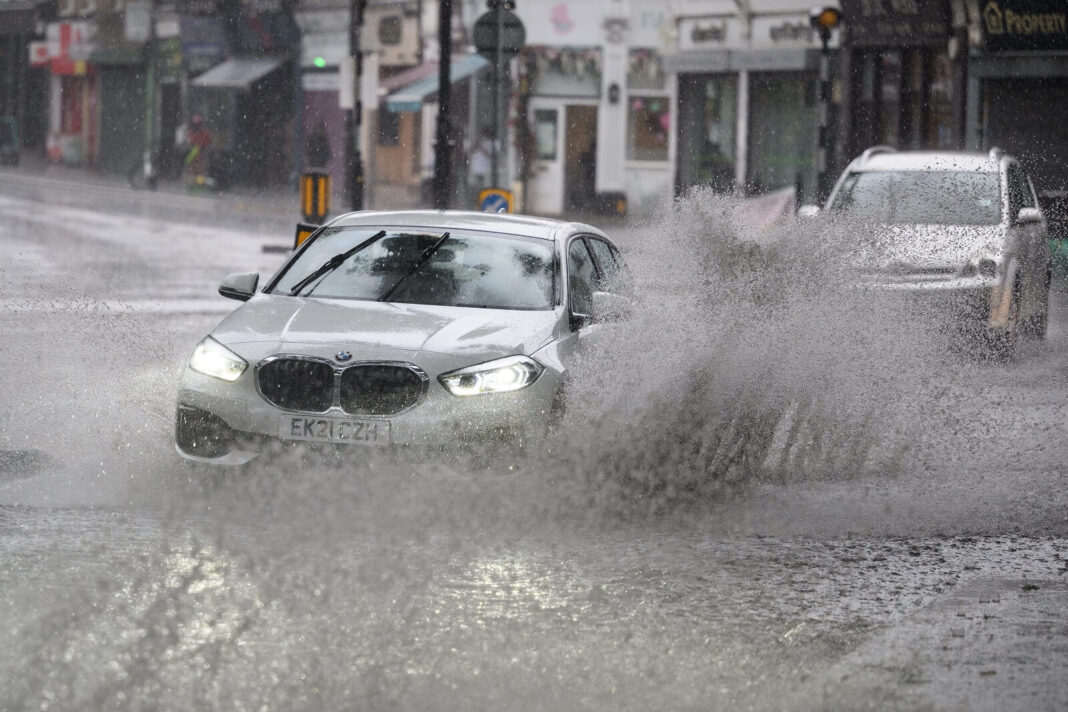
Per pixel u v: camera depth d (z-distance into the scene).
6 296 52.53
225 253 80.31
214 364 24.33
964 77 99.94
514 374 23.80
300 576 18.52
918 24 101.56
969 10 98.50
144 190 155.62
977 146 99.12
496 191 59.31
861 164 50.50
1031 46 96.19
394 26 139.38
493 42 65.38
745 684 15.06
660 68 120.94
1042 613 18.36
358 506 22.77
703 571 19.98
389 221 28.81
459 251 27.61
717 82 116.00
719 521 23.16
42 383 32.03
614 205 123.00
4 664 14.78
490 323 25.08
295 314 25.45
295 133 154.12
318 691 14.19
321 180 72.19
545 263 27.28
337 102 149.62
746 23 113.44
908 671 15.82
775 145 112.69
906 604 18.70
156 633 15.88
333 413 23.53
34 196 137.75
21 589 17.66
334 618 16.69
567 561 20.14
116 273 66.00
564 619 17.20
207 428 24.06
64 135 198.50
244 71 155.25
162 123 178.12
